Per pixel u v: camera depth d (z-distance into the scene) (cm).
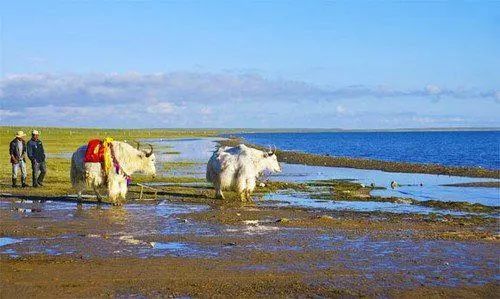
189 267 1120
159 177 3181
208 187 2692
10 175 3089
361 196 2459
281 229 1556
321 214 1878
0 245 1309
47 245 1312
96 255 1212
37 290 959
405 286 1013
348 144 12500
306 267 1133
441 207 2164
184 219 1706
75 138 10169
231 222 1666
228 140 12056
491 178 3716
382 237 1455
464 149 9388
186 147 8106
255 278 1052
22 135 2552
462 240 1422
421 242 1392
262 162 2294
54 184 2678
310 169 4409
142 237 1417
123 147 2073
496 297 961
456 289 998
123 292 956
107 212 1828
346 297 949
